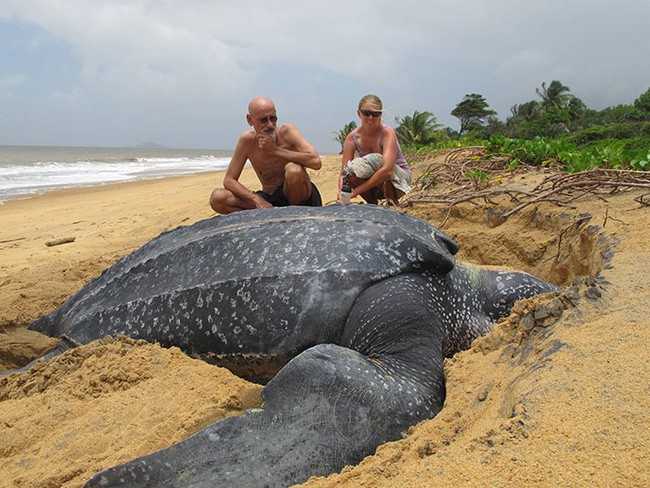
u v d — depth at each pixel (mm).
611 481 1324
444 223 4977
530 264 4250
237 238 2957
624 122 54156
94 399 2555
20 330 3723
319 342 2605
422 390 2260
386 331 2555
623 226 3396
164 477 1870
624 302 2148
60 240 7219
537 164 6297
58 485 1996
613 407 1558
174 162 54875
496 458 1508
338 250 2719
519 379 1902
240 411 2375
